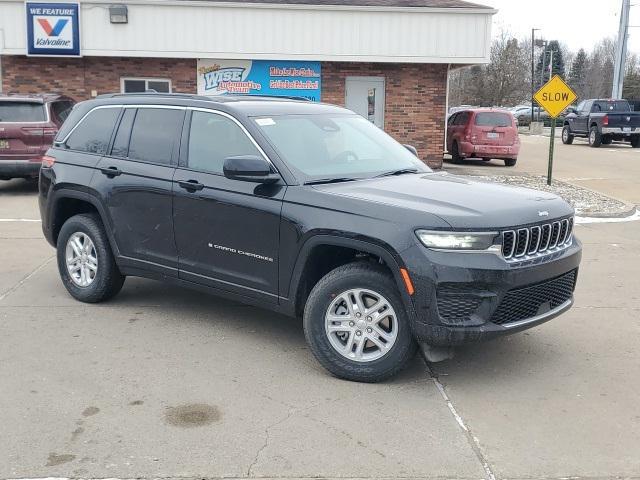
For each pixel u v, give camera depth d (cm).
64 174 635
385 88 1812
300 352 525
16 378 469
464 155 2058
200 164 546
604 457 373
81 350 522
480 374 486
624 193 1518
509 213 446
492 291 430
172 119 574
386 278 446
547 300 474
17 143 1250
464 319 430
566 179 1736
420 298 427
